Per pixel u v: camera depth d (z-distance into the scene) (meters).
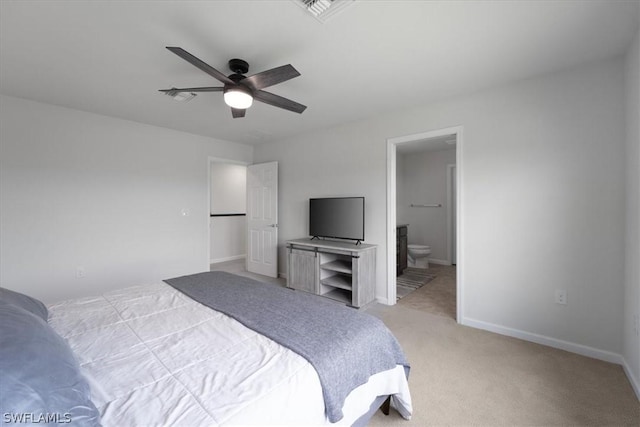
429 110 3.14
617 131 2.18
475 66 2.33
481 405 1.74
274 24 1.80
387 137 3.50
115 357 1.16
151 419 0.83
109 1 1.60
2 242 2.92
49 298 3.19
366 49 2.09
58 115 3.23
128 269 3.78
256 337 1.34
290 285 4.04
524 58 2.21
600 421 1.60
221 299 1.84
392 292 3.48
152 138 3.99
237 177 6.77
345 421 1.18
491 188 2.74
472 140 2.85
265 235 4.98
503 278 2.69
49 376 0.73
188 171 4.38
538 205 2.51
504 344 2.49
